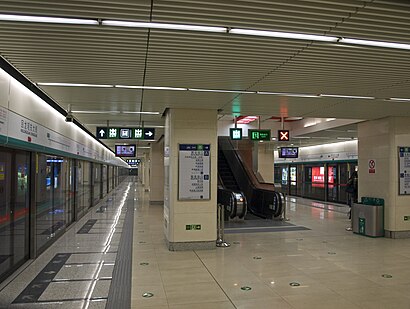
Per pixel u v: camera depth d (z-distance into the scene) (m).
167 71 4.84
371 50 4.02
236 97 6.48
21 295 4.81
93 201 16.77
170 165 7.57
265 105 7.27
